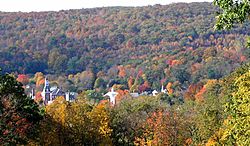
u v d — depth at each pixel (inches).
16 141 1541.6
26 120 1750.7
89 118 2218.3
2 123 1508.4
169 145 2406.5
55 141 2012.8
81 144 2170.3
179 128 2461.9
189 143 2345.0
